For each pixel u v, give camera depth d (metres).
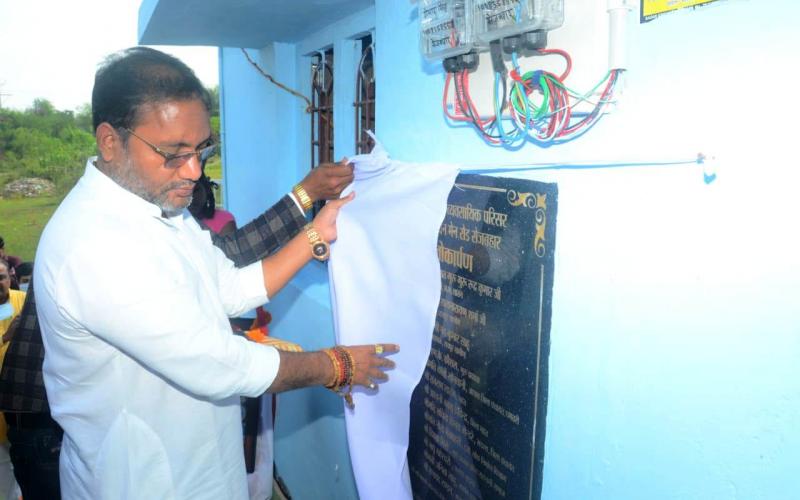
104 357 1.28
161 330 1.17
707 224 0.87
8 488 2.99
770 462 0.83
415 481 1.73
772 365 0.81
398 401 1.55
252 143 4.00
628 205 0.99
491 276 1.29
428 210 1.38
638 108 0.97
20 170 14.30
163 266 1.24
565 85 1.05
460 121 1.41
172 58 1.21
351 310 1.62
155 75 1.16
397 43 1.70
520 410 1.22
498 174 1.30
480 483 1.38
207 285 1.43
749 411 0.85
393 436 1.60
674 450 0.96
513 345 1.23
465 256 1.39
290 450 3.22
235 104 4.40
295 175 3.50
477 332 1.36
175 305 1.20
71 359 1.29
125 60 1.17
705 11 0.85
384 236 1.50
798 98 0.76
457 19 1.24
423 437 1.66
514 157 1.26
